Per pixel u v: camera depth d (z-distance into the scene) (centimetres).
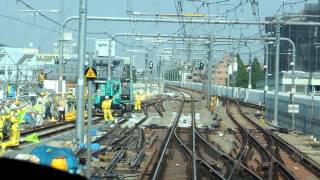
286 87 7338
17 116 2720
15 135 2375
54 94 4597
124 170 1922
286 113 4494
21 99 4478
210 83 6594
